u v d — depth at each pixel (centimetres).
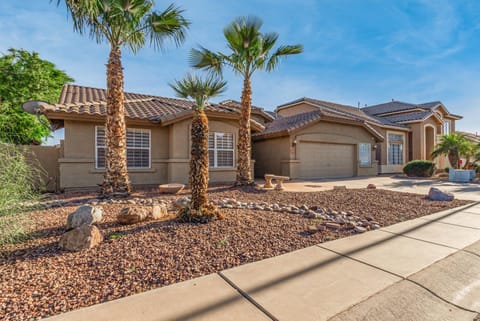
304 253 417
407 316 267
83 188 1108
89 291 300
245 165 1124
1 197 418
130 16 807
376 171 2034
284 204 793
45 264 363
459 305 290
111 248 418
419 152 2467
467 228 561
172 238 464
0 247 417
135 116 1180
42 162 1143
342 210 724
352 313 265
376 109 3058
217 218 572
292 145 1605
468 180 1502
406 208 749
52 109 1008
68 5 725
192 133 577
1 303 273
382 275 345
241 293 299
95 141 1139
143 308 268
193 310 265
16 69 1788
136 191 1036
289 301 283
